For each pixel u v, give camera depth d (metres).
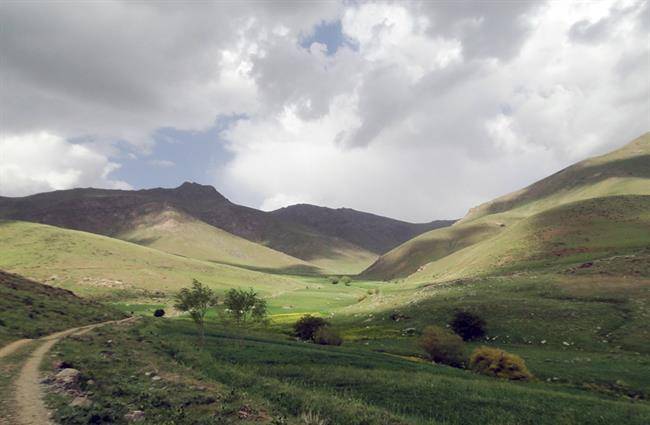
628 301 79.69
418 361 54.84
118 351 35.34
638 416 30.17
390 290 182.12
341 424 22.92
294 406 25.28
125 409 18.91
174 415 18.81
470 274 154.12
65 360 28.19
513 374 48.38
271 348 51.12
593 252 134.88
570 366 52.81
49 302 60.00
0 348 32.03
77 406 18.08
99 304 77.00
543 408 30.91
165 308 120.50
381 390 33.56
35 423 15.67
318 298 179.62
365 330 85.56
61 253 186.62
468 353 62.38
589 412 30.44
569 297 87.25
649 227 149.25
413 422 25.06
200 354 41.53
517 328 74.19
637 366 51.31
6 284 63.22
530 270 131.38
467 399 31.97
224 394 24.31
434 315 87.56
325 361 45.12
